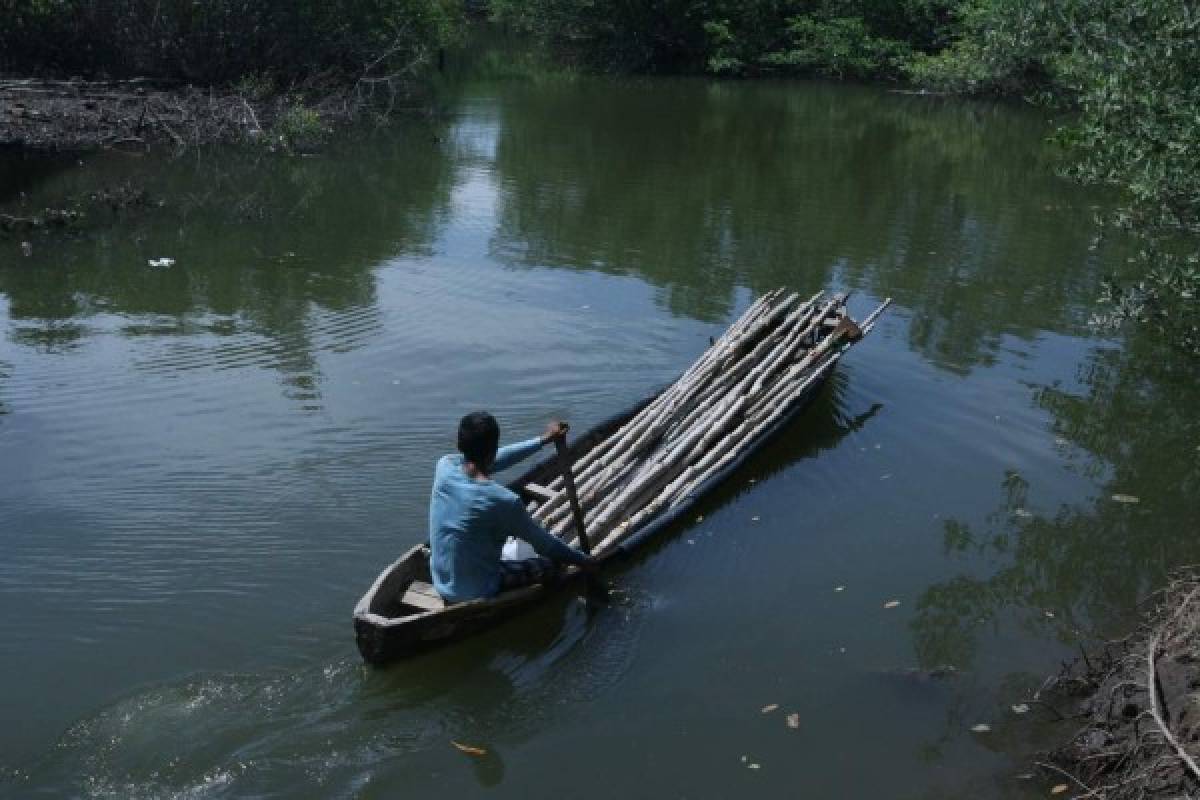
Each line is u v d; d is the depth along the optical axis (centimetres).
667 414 739
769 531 646
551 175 1567
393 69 2211
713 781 451
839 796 445
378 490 663
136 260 1114
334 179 1511
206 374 828
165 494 652
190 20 1986
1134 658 503
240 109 1830
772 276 1122
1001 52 1664
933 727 487
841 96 2523
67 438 718
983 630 559
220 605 551
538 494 653
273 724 471
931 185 1591
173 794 429
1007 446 763
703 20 2866
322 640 527
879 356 916
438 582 540
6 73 1944
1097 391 862
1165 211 945
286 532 616
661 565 609
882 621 562
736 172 1633
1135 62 892
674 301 1032
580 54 2950
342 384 817
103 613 542
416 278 1083
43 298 991
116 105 1817
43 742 456
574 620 557
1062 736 482
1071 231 1336
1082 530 660
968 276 1142
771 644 542
